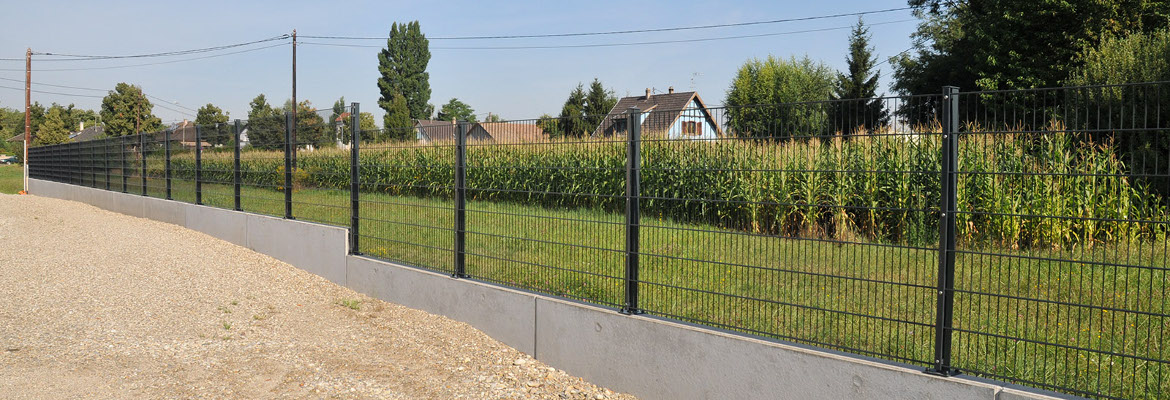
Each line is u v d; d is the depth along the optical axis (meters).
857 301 5.33
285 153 9.12
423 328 6.20
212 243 10.22
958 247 3.63
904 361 3.62
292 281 8.12
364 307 7.01
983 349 4.49
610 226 4.99
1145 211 3.06
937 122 3.57
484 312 5.94
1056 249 3.49
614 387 4.82
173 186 12.64
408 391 4.82
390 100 69.38
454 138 6.30
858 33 41.88
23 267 8.27
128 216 13.87
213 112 66.06
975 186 3.54
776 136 4.06
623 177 4.96
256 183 9.91
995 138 3.49
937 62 26.34
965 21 24.62
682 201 4.55
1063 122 3.29
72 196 18.17
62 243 9.91
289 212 9.13
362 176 7.68
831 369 3.70
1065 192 3.31
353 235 7.81
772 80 50.59
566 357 5.16
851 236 3.89
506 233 5.83
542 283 5.61
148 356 5.37
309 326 6.43
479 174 6.06
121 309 6.64
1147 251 3.12
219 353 5.54
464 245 6.31
